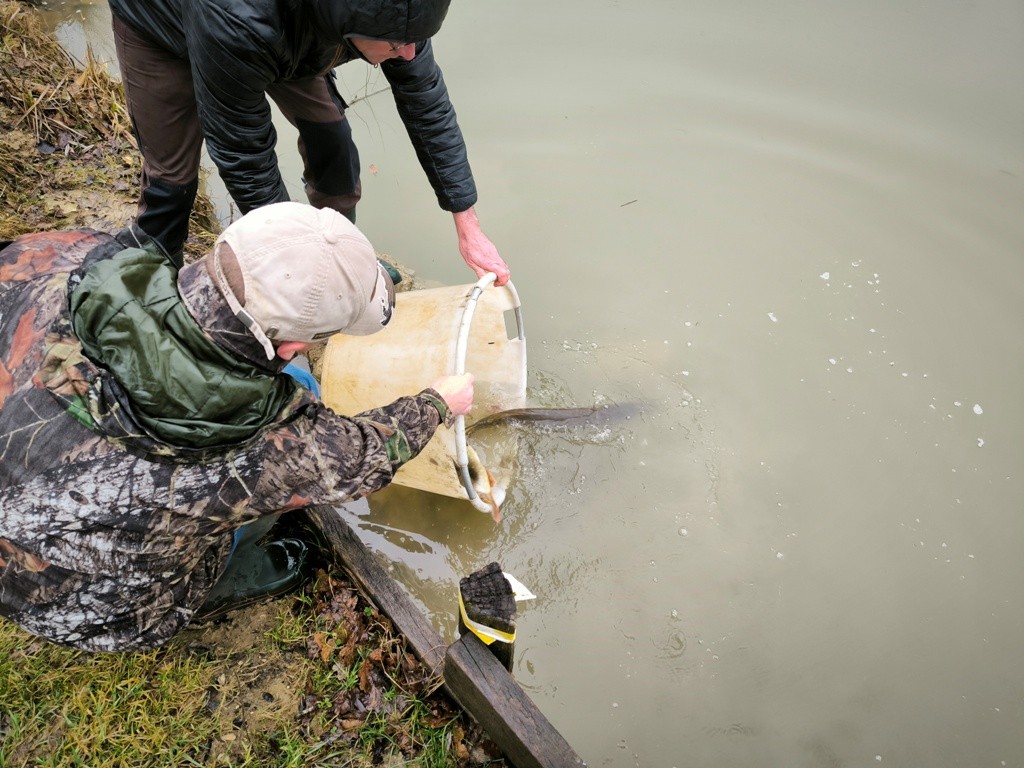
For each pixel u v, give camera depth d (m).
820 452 3.48
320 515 2.62
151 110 2.59
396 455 1.98
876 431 3.56
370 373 2.76
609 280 4.15
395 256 4.11
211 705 2.32
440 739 2.29
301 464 1.79
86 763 2.17
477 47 5.30
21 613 1.87
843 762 2.65
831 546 3.20
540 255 4.26
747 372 3.78
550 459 3.37
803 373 3.77
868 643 2.93
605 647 2.88
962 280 4.14
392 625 2.47
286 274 1.55
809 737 2.70
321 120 2.98
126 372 1.56
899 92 5.00
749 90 5.06
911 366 3.79
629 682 2.79
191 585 2.04
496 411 3.26
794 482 3.38
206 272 1.58
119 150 4.12
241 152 2.35
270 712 2.33
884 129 4.82
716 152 4.79
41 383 1.66
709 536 3.20
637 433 3.51
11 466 1.68
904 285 4.12
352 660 2.43
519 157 4.72
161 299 1.56
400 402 2.08
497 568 2.12
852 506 3.31
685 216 4.46
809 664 2.87
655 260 4.25
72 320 1.61
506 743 2.16
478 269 2.94
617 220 4.43
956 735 2.72
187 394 1.58
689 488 3.35
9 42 4.32
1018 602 3.05
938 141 4.75
